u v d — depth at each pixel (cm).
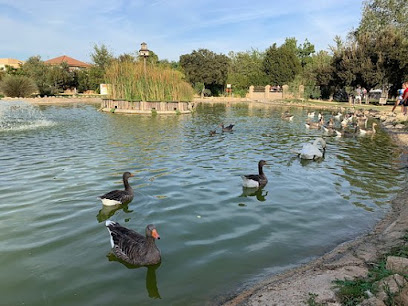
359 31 5391
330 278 523
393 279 479
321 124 2612
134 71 3681
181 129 2377
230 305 486
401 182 1112
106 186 1032
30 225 758
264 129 2455
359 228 766
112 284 549
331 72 5316
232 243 685
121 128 2378
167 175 1161
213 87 7588
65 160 1364
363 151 1659
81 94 7756
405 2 4956
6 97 5447
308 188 1048
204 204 897
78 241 690
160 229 745
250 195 976
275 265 604
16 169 1218
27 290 530
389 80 4641
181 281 557
